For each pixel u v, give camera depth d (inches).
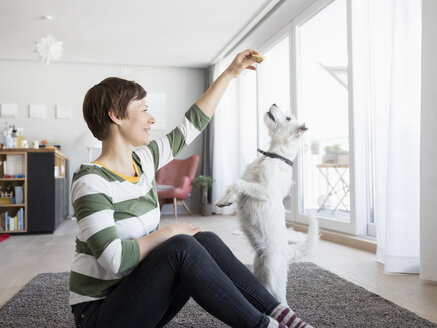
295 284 75.3
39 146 192.7
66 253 115.8
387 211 86.5
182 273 31.0
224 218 206.2
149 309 31.3
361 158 120.8
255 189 60.4
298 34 156.0
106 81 36.4
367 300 65.4
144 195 36.5
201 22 170.2
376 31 100.2
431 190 76.3
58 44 146.9
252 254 108.4
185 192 214.5
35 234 158.1
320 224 140.3
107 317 31.2
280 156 65.3
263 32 179.6
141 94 37.2
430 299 67.6
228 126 228.4
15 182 168.2
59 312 60.5
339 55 138.9
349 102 122.0
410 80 85.1
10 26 170.6
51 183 159.8
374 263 96.0
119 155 36.5
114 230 31.2
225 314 31.1
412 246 85.3
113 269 30.0
